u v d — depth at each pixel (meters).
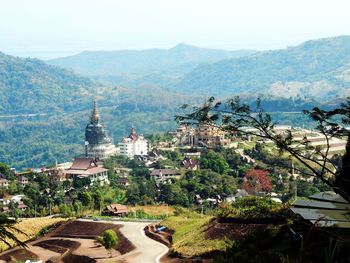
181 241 109.75
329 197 66.94
